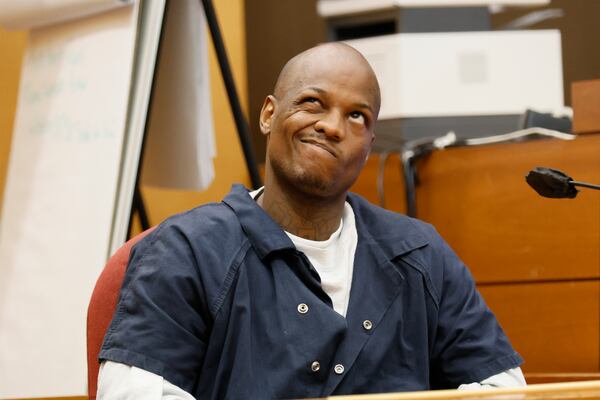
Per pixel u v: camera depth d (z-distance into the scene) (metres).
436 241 3.42
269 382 2.93
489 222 5.08
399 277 3.23
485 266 5.07
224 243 3.08
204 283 2.99
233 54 7.56
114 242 4.74
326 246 3.22
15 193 5.20
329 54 3.20
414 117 5.97
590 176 4.85
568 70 7.29
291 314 3.02
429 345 3.28
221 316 2.97
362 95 3.14
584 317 4.84
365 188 5.57
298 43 7.59
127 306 2.96
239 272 3.04
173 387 2.84
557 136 5.09
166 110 5.14
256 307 3.03
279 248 3.08
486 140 5.25
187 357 2.92
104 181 4.83
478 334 3.29
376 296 3.18
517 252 5.00
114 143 4.85
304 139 3.12
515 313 4.98
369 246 3.28
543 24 7.34
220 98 7.32
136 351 2.86
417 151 5.34
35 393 4.77
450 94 6.01
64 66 5.21
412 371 3.14
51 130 5.15
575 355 4.84
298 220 3.20
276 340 2.98
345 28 6.71
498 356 3.25
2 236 5.18
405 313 3.21
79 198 4.91
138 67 4.82
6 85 6.04
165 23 4.83
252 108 7.60
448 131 5.98
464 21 6.26
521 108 6.05
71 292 4.79
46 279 4.91
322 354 2.97
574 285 4.87
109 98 4.95
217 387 2.94
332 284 3.14
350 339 3.06
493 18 7.37
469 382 3.23
